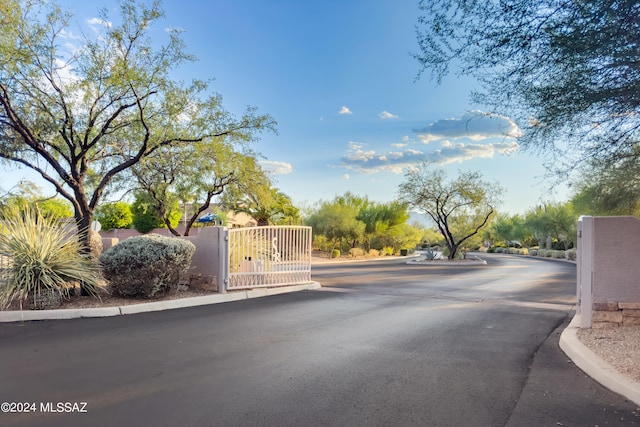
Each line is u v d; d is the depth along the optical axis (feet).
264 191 65.31
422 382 16.85
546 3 17.12
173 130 43.57
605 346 21.25
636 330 24.11
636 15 15.37
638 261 25.20
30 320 28.89
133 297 35.60
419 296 42.29
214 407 14.20
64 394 15.26
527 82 18.86
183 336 24.41
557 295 44.01
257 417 13.46
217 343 22.81
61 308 31.40
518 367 19.02
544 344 23.25
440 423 13.21
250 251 44.42
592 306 25.64
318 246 144.77
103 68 36.32
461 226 129.70
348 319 29.86
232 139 46.32
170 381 16.67
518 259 149.28
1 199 41.83
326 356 20.38
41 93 36.37
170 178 58.44
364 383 16.66
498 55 18.60
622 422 13.48
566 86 17.89
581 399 15.33
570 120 19.10
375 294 43.68
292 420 13.28
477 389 16.17
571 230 138.41
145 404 14.40
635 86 16.60
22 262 31.09
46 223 34.32
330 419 13.38
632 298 25.21
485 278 65.05
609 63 16.93
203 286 41.68
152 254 34.71
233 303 37.29
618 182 33.30
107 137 43.19
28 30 34.22
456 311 33.42
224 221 103.55
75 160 37.58
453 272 78.84
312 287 48.80
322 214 141.69
